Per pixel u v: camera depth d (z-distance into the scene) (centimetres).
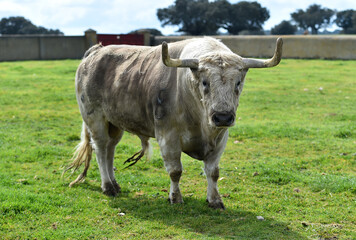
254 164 852
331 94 1694
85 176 739
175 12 5938
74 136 1077
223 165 852
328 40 3192
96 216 595
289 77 2206
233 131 1102
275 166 834
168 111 596
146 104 625
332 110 1402
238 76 523
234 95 523
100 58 705
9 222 561
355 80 2077
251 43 3416
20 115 1309
